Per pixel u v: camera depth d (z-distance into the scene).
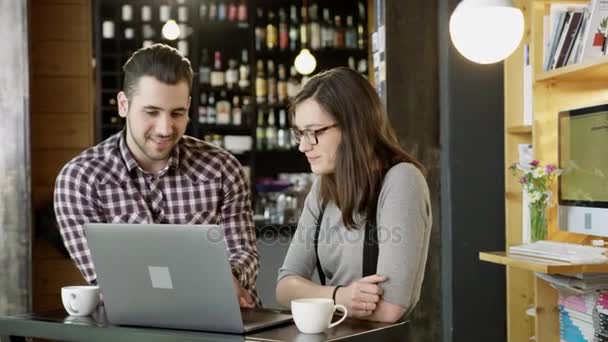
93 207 2.39
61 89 5.83
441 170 4.14
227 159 2.56
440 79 4.14
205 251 1.60
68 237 2.37
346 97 1.98
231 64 6.41
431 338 4.14
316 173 2.02
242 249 2.51
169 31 6.00
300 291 2.04
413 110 4.09
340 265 2.06
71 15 5.84
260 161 6.66
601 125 2.96
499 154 4.11
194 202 2.48
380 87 4.15
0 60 4.43
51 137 5.80
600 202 2.97
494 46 3.09
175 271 1.65
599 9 3.21
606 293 2.82
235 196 2.55
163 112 2.21
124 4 6.23
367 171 1.98
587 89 3.50
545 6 3.49
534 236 3.40
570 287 2.91
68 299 1.88
